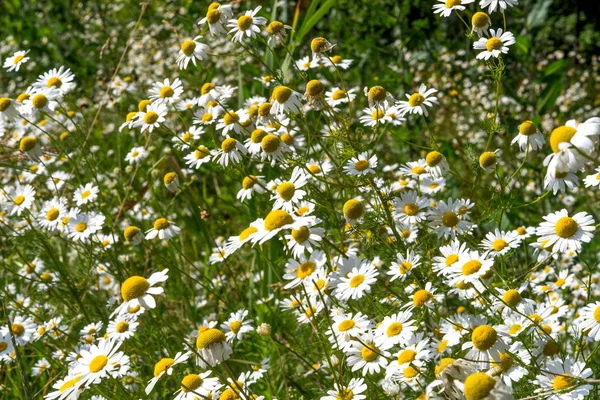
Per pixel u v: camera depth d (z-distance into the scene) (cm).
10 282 110
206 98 97
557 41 227
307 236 77
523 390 74
